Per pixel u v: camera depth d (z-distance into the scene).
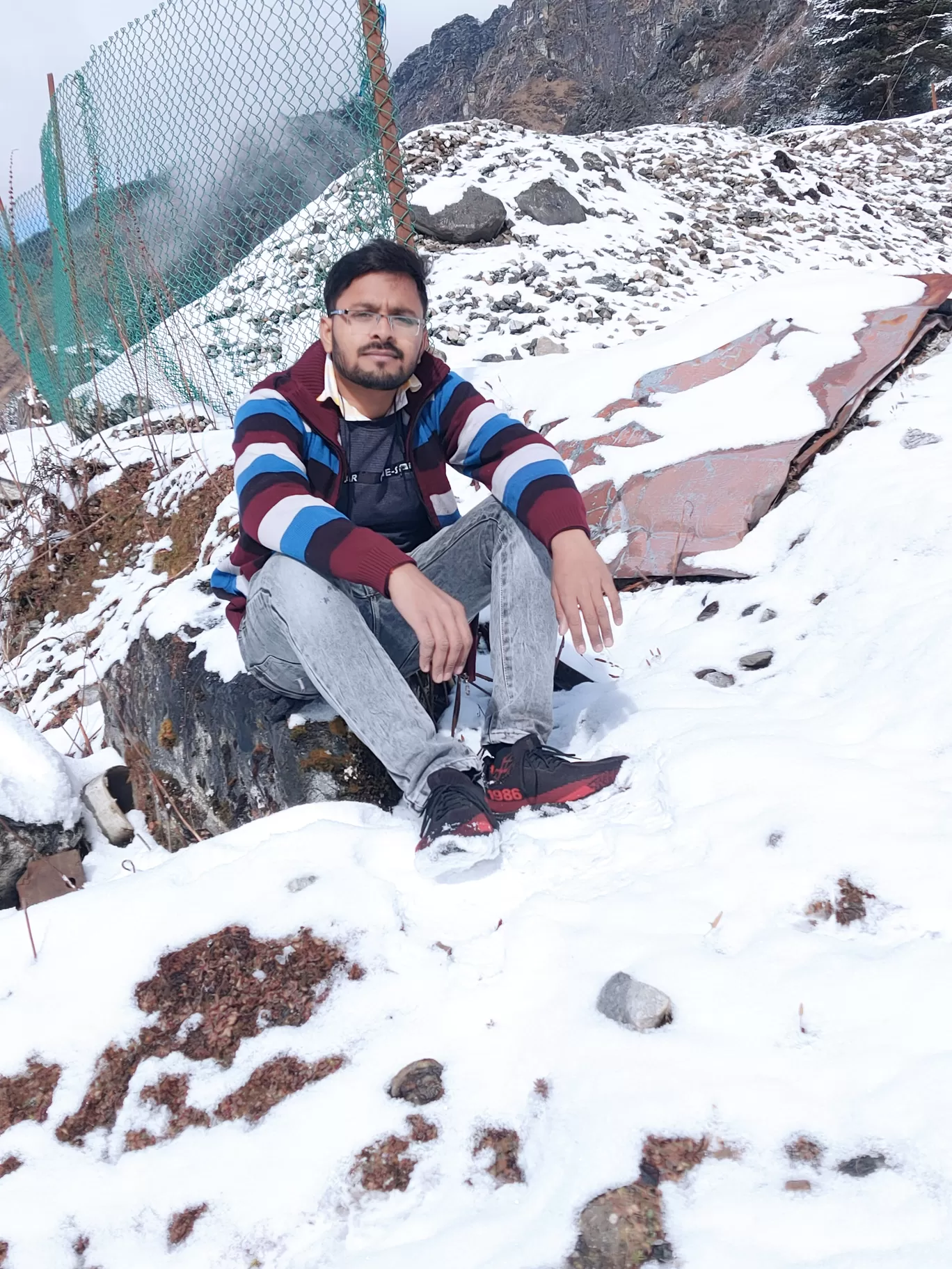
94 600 4.55
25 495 5.08
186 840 2.81
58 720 3.69
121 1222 1.38
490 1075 1.47
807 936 1.56
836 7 26.47
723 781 1.95
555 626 2.15
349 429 2.19
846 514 2.89
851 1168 1.19
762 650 2.59
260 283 6.19
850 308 3.77
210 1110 1.53
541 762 2.11
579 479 3.57
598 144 9.76
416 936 1.78
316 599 1.99
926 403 3.25
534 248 7.48
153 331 5.66
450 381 2.24
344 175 4.90
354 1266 1.23
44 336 6.73
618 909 1.69
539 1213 1.24
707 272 7.72
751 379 3.60
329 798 2.36
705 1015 1.44
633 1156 1.26
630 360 4.09
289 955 1.75
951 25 24.94
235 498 4.18
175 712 2.79
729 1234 1.15
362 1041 1.58
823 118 28.23
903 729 2.00
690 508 3.23
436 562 2.20
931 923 1.54
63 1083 1.61
